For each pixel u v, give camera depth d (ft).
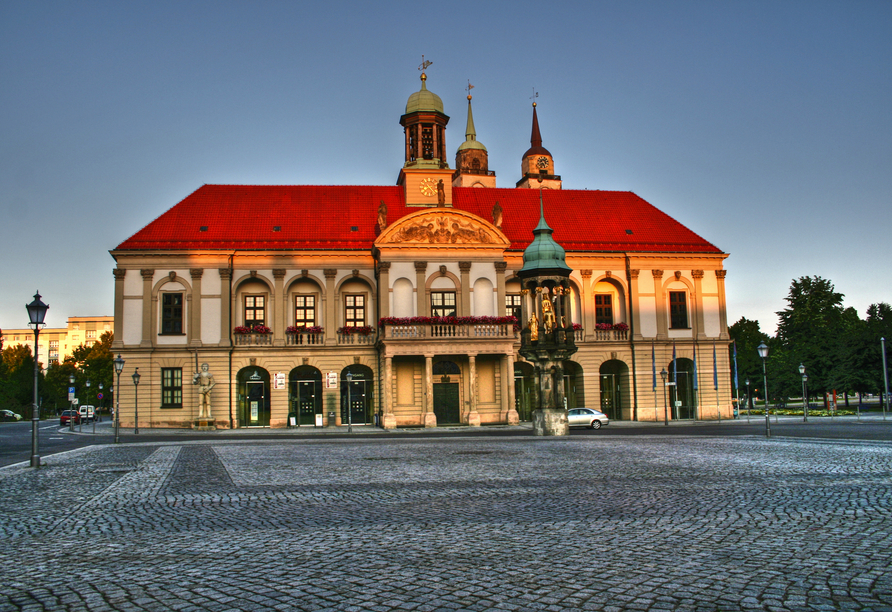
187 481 66.80
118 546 37.50
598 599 26.40
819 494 51.31
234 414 195.93
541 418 134.31
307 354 200.13
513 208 228.22
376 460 87.15
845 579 28.68
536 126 375.66
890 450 88.89
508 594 27.20
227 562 33.24
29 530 42.60
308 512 47.52
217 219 206.80
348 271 203.72
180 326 197.06
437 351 189.16
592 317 216.74
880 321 274.36
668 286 220.02
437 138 221.25
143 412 193.88
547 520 42.55
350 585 28.84
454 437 140.87
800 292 351.25
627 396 216.33
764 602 25.91
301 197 218.18
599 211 231.30
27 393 408.26
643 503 48.42
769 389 294.66
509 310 212.64
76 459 94.73
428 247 199.21
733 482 58.90
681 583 28.37
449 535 38.52
